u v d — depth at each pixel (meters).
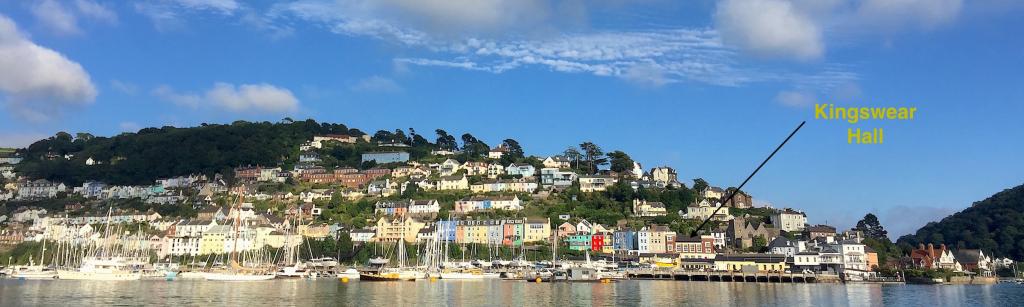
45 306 124.62
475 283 194.25
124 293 149.62
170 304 128.25
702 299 147.25
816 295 163.75
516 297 147.88
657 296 153.38
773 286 196.62
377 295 149.62
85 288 163.50
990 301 156.62
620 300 143.00
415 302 135.50
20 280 194.38
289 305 128.50
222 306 125.81
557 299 144.00
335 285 181.00
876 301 152.12
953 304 149.12
